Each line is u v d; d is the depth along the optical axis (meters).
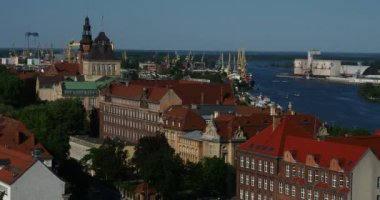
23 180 165.25
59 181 169.62
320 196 188.38
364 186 183.12
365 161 182.50
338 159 184.25
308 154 192.88
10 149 187.12
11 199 164.62
